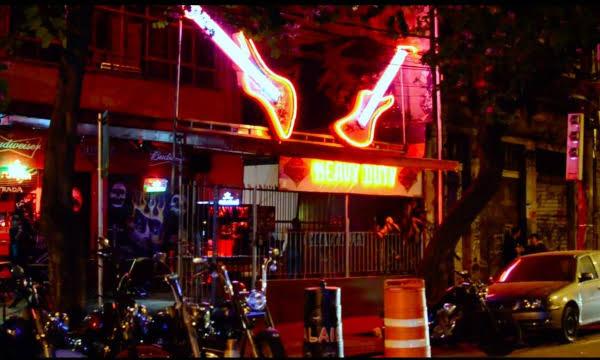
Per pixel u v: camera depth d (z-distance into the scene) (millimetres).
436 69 18891
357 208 20328
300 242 17047
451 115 21375
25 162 16891
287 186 17141
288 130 16875
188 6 15266
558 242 26969
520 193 25250
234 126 16422
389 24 14781
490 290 15375
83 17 11562
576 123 21781
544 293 14797
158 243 18984
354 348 13500
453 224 16406
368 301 18188
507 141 24234
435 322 13961
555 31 12078
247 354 9227
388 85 18984
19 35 11062
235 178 19734
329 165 18000
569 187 27562
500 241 24234
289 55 19688
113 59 18656
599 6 11758
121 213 18719
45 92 17094
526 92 15891
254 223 16203
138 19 19219
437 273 16391
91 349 10469
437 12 14742
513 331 13695
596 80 22062
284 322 16375
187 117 19547
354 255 18156
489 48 13656
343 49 20484
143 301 16812
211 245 15539
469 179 22266
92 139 17562
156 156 18953
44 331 9695
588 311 15633
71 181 11539
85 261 11594
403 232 19781
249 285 16062
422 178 20469
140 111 18781
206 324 10656
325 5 14164
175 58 19766
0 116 13781
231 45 16016
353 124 18250
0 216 17250
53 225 11328
